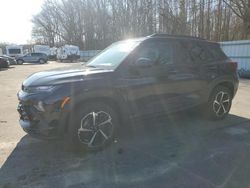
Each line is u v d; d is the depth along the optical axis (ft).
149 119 15.57
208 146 14.75
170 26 99.25
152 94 15.26
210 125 18.45
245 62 51.19
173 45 16.63
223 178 11.32
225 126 18.25
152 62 14.64
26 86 13.69
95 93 13.26
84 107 13.30
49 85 12.80
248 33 77.87
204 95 18.07
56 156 13.62
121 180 11.27
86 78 13.29
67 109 12.61
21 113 13.84
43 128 12.68
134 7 125.29
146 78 14.93
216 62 18.74
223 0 76.28
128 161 12.96
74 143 13.38
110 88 13.67
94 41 175.63
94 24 172.96
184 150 14.21
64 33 226.38
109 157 13.41
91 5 172.55
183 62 16.81
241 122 19.22
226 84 19.65
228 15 91.50
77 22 195.31
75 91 12.77
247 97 29.17
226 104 19.81
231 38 91.45
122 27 137.18
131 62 14.64
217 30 94.48
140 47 15.12
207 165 12.50
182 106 16.83
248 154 13.70
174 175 11.59
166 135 16.49
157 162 12.84
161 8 104.17
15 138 16.38
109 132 14.20
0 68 84.43
